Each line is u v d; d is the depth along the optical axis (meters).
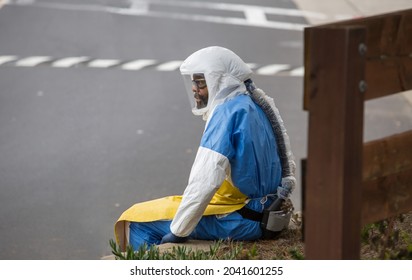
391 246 8.91
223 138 9.49
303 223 7.62
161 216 10.29
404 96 24.34
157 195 16.64
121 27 32.94
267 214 9.98
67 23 33.47
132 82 25.12
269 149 9.92
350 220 6.72
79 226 14.94
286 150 10.21
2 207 15.84
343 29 6.48
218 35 31.95
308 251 6.88
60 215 15.46
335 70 6.55
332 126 6.61
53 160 18.58
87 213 15.59
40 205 15.97
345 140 6.57
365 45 6.61
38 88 24.39
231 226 10.02
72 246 14.03
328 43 6.56
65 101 23.12
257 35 32.12
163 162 18.53
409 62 7.75
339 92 6.55
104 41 30.50
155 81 25.30
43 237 14.43
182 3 38.41
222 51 10.07
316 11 36.91
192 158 18.83
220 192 10.05
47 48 29.39
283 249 9.82
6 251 13.81
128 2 38.34
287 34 32.44
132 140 20.02
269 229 10.02
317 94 6.66
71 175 17.66
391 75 7.60
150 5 37.78
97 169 18.05
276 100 23.45
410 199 8.01
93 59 27.94
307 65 6.92
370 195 7.61
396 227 9.92
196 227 10.11
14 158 18.72
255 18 35.34
